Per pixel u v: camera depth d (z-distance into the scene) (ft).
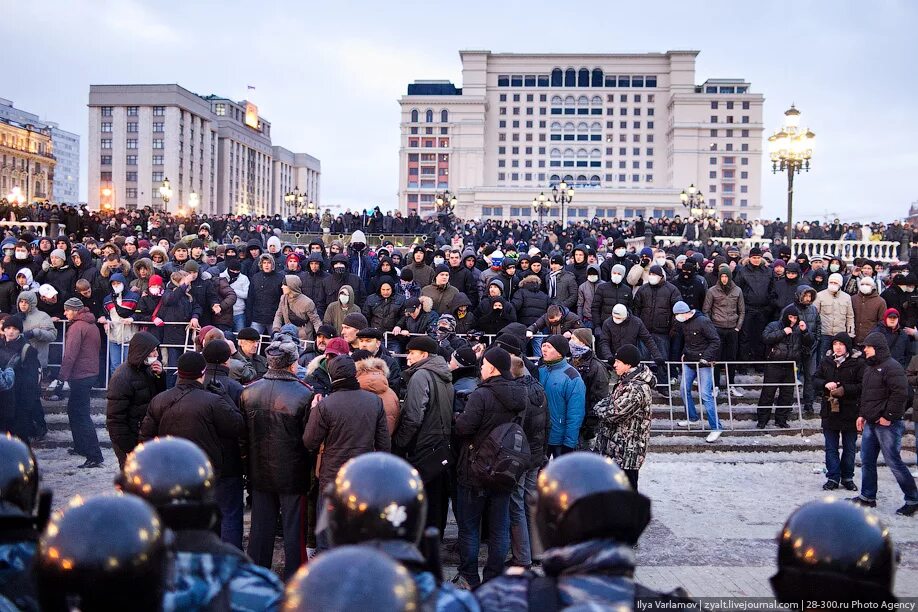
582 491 5.93
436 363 18.40
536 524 6.33
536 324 31.89
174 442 7.07
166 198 156.35
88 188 360.07
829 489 25.85
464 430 16.98
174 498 6.68
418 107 386.11
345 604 4.04
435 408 18.15
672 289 34.88
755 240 88.74
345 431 15.81
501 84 401.29
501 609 5.97
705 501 24.35
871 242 84.12
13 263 36.76
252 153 453.17
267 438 16.48
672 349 35.94
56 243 41.91
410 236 121.49
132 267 37.70
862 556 5.39
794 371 32.91
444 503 19.74
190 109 372.17
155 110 358.43
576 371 21.43
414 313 30.76
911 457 30.55
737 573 18.07
